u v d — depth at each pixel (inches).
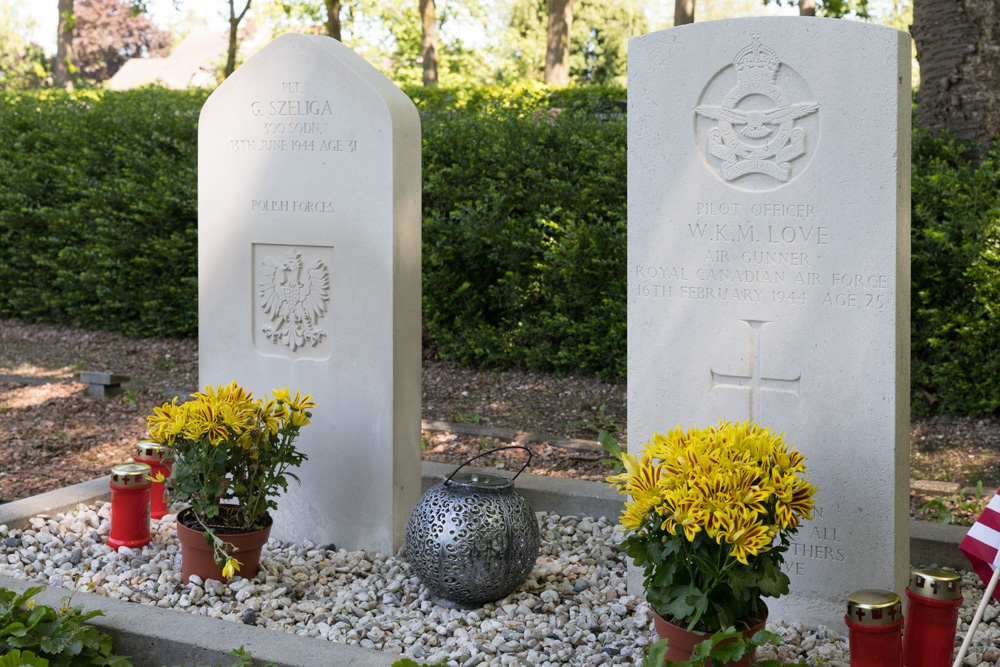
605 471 231.8
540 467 236.8
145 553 169.6
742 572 111.4
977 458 240.5
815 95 133.0
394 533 173.6
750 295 140.5
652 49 143.0
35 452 244.5
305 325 177.3
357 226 170.2
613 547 176.6
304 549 178.9
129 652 127.6
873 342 132.9
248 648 121.9
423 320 356.8
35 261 422.0
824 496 138.9
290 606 149.3
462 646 133.7
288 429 158.1
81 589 152.5
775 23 134.1
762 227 138.7
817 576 140.9
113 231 394.0
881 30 127.7
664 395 148.3
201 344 187.8
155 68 1818.4
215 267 184.5
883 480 134.3
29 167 424.8
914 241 274.4
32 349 386.9
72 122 433.7
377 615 147.7
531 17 1439.5
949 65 299.6
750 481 113.5
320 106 170.7
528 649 134.3
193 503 152.6
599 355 325.7
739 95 137.6
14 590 137.9
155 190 393.7
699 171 142.0
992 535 111.6
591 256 325.4
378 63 1138.0
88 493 192.7
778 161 136.4
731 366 142.9
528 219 346.6
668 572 114.7
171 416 149.5
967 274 265.0
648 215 146.4
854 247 132.9
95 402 298.5
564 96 450.0
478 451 251.3
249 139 177.9
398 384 172.1
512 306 342.3
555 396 311.9
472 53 1179.9
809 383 137.9
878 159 129.9
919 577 118.7
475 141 366.6
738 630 115.3
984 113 295.0
